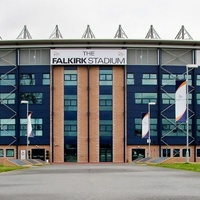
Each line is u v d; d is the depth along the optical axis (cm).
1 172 4328
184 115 5334
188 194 1917
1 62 9944
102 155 9844
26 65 9931
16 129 9875
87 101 9881
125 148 9812
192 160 9931
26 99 9906
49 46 9831
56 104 9875
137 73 9925
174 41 9850
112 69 9900
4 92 9912
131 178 3044
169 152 9906
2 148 9881
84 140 9838
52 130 9831
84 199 1741
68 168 5459
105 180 2852
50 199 1759
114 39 9756
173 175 3397
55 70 9894
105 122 9875
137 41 9844
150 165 6344
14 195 1927
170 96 9912
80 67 9912
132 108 9881
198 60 10025
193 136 9956
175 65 9956
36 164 7525
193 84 9994
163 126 9912
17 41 9794
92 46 9806
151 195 1880
